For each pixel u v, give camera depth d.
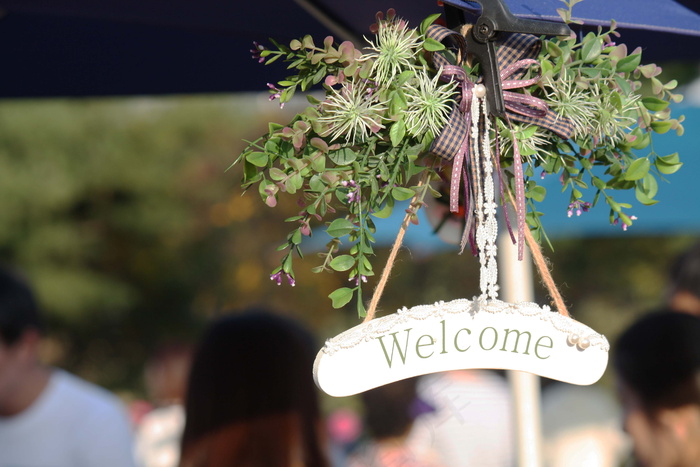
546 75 1.05
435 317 1.04
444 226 1.24
